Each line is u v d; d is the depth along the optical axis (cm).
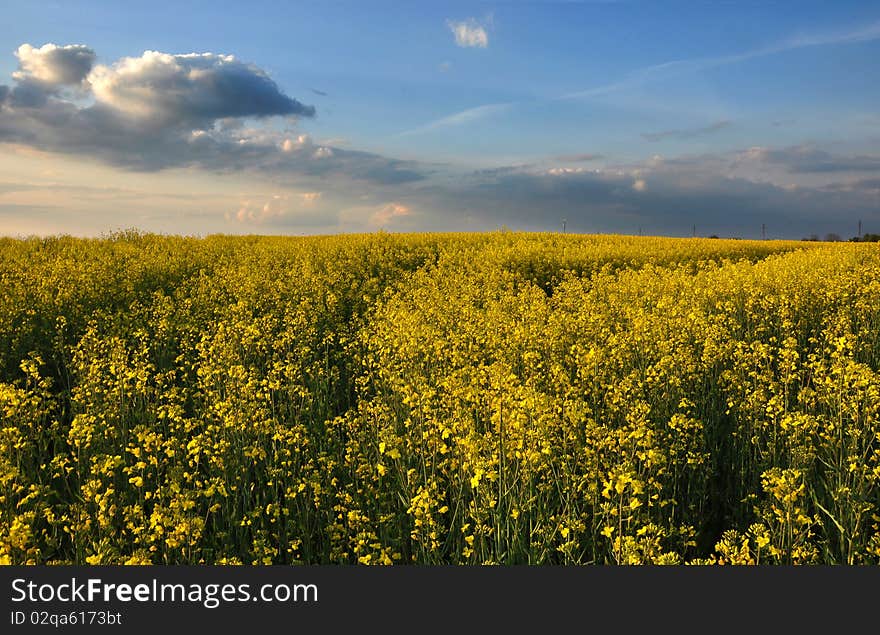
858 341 1045
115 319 1285
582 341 1016
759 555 499
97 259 2086
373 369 988
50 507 539
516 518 505
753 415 704
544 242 3002
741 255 3131
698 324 1049
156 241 2823
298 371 873
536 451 536
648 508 543
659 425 723
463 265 2147
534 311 1206
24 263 1950
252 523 561
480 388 714
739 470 679
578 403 664
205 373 863
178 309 1380
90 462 652
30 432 709
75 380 995
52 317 1287
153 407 788
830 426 642
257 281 1636
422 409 663
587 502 534
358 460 657
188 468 663
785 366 783
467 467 539
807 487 598
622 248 2700
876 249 2670
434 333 1027
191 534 473
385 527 559
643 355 930
